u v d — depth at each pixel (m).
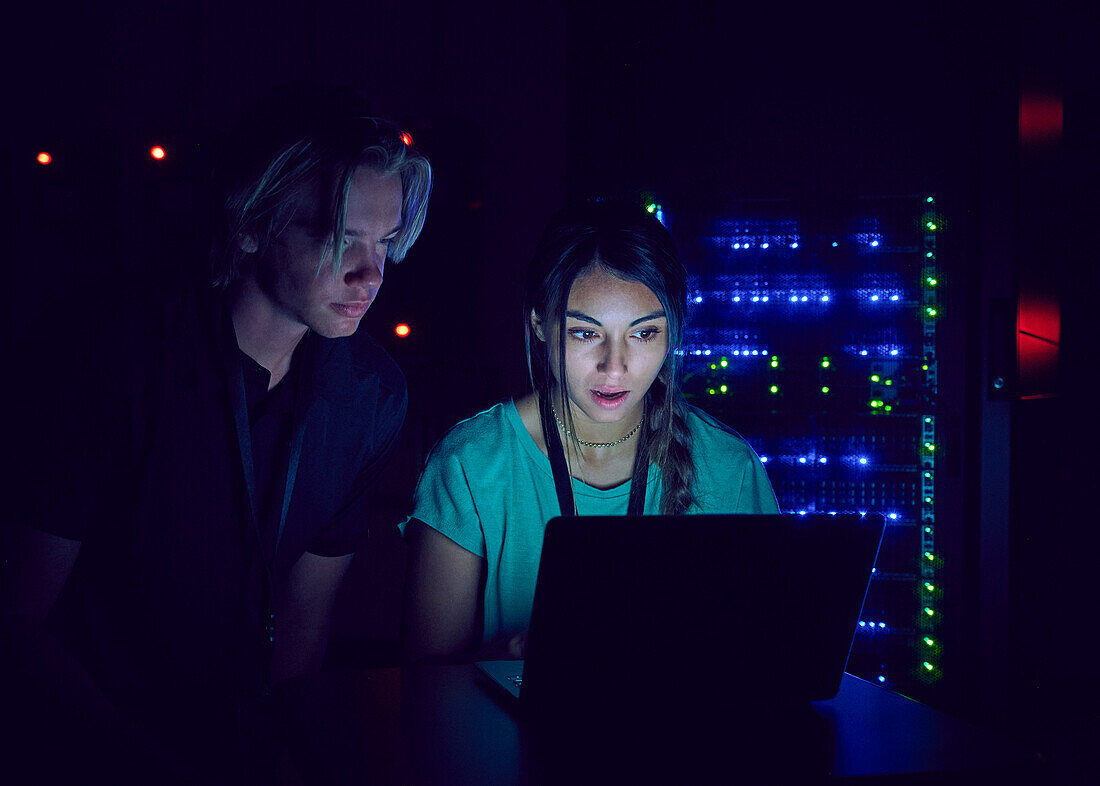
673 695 1.02
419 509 1.59
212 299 1.44
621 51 2.92
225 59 3.75
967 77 2.67
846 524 1.02
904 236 2.82
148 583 1.45
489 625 1.59
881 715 1.09
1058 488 3.01
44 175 3.72
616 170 2.92
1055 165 2.88
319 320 1.35
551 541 0.94
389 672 1.20
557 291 1.46
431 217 3.50
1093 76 3.48
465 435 1.63
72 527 1.34
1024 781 0.95
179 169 3.64
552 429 1.56
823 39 2.85
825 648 1.05
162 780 1.21
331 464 1.60
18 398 1.33
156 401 1.40
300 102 1.32
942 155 2.78
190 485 1.44
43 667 1.24
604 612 0.97
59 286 3.75
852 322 2.84
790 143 2.88
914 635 2.85
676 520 0.97
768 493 1.68
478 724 1.01
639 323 1.45
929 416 2.81
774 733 1.02
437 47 3.65
